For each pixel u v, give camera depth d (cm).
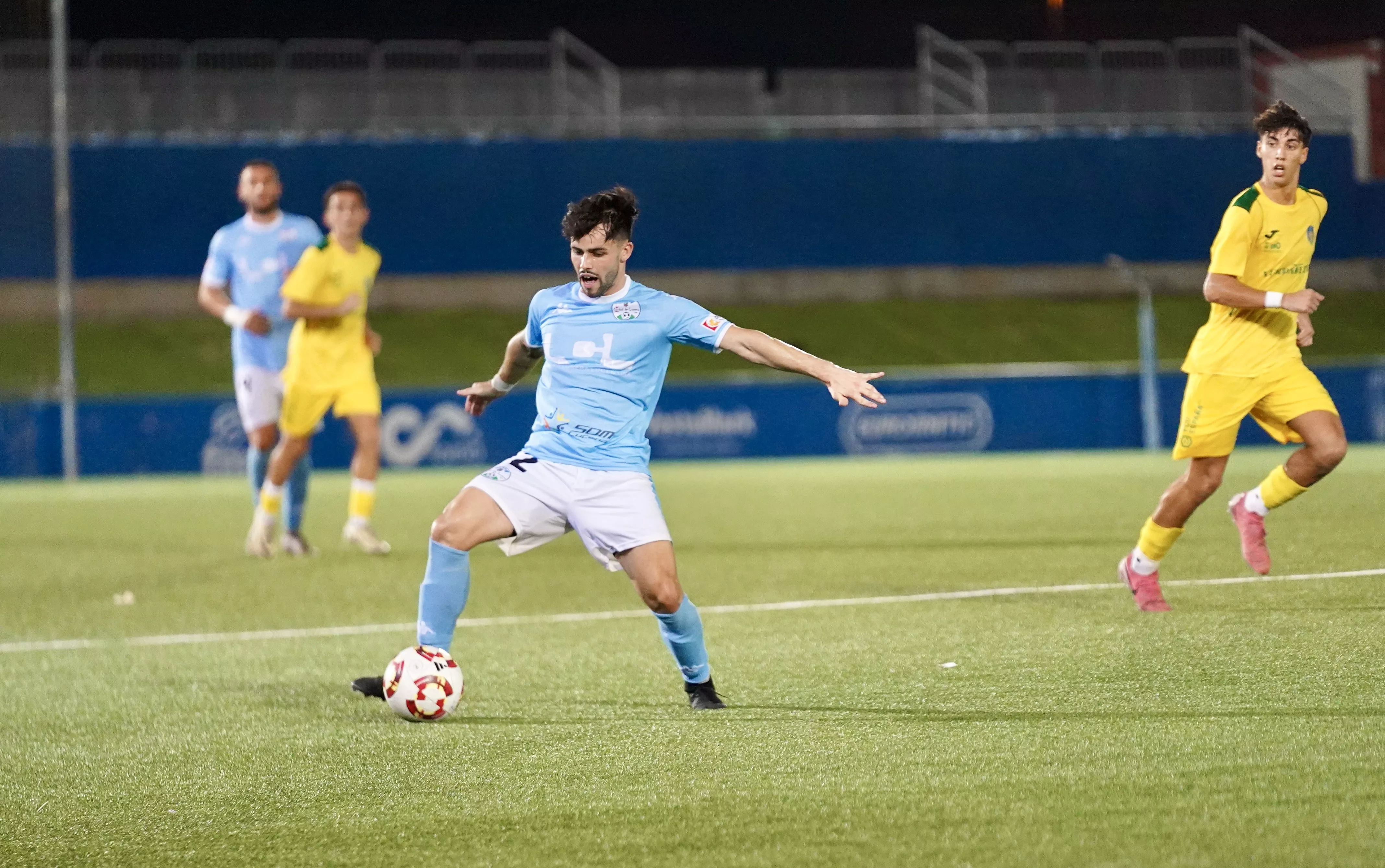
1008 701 1630
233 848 1201
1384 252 10069
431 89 10119
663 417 7525
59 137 6725
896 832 1160
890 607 2436
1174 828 1134
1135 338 9650
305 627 2473
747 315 9894
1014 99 10438
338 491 5844
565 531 1705
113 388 8712
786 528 3988
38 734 1677
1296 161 2061
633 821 1222
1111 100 10469
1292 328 2133
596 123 10250
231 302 3575
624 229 1628
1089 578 2661
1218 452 2133
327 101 9994
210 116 9856
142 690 1934
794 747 1452
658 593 1628
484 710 1725
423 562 3366
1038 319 9881
